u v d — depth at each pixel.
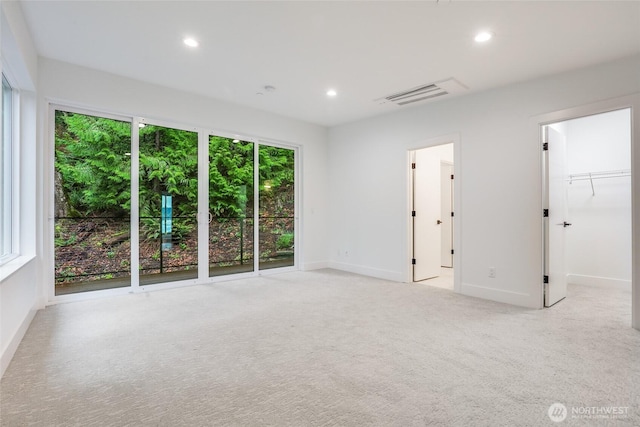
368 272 5.29
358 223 5.48
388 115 5.05
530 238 3.58
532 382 1.96
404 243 4.80
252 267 5.17
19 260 2.77
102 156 3.84
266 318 3.13
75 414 1.64
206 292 4.12
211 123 4.55
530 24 2.61
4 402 1.73
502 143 3.81
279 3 2.40
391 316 3.21
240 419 1.61
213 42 3.00
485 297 3.91
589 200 4.66
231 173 4.91
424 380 1.98
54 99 3.42
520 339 2.63
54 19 2.65
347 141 5.68
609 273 4.50
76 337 2.63
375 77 3.70
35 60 3.14
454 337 2.67
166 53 3.22
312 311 3.36
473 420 1.60
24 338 2.60
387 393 1.84
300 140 5.62
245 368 2.14
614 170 4.49
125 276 4.00
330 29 2.75
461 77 3.62
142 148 4.10
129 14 2.57
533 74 3.48
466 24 2.63
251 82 3.93
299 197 5.73
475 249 4.02
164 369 2.12
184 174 4.45
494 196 3.86
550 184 3.62
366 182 5.36
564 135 4.24
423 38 2.87
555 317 3.19
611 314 3.29
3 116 2.93
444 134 4.36
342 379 2.00
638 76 2.96
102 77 3.68
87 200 3.75
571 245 4.80
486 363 2.21
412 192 4.87
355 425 1.56
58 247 3.57
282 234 5.57
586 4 2.34
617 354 2.34
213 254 4.74
